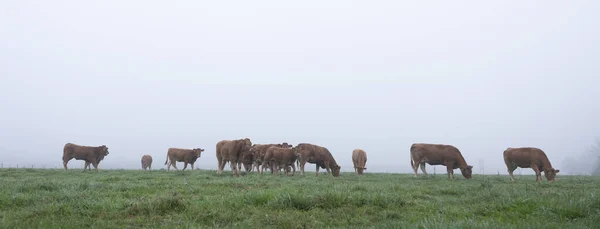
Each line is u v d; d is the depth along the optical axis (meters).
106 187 11.48
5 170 21.17
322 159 21.91
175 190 10.99
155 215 7.20
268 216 7.07
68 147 24.08
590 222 6.00
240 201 8.42
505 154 19.44
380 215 7.38
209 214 7.20
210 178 16.58
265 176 18.47
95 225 6.45
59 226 6.24
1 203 8.12
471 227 5.58
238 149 19.25
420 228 5.77
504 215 7.03
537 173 18.11
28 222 6.39
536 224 5.89
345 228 6.31
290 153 21.16
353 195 8.91
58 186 11.02
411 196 9.96
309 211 7.63
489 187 12.45
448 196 10.58
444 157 20.83
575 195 8.43
